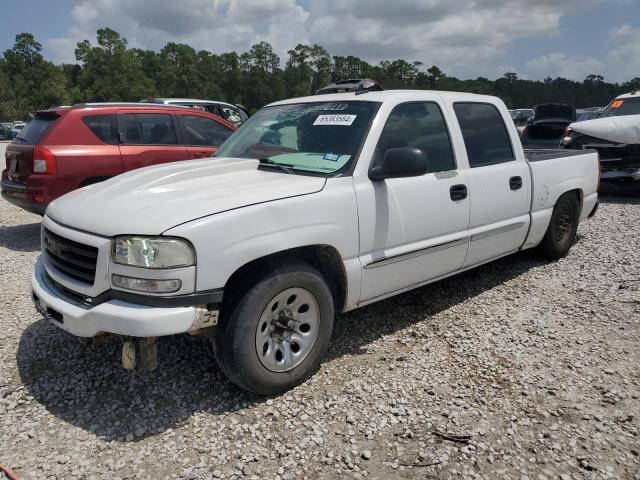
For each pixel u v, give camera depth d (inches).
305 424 115.6
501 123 193.5
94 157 258.5
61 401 123.8
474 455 106.3
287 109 172.1
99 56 3558.1
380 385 131.5
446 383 132.8
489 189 177.6
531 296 191.3
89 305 114.5
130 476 99.5
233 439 110.6
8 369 137.3
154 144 281.3
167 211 111.3
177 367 138.4
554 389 130.0
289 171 140.7
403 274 152.9
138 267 106.7
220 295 110.8
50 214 134.3
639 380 134.1
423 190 153.5
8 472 99.7
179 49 4065.0
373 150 143.0
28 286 200.5
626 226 295.1
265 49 4163.4
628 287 197.2
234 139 178.9
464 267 178.5
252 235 114.7
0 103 3422.7
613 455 106.3
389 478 100.0
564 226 230.1
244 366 116.3
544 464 103.9
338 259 135.3
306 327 130.9
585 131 378.0
